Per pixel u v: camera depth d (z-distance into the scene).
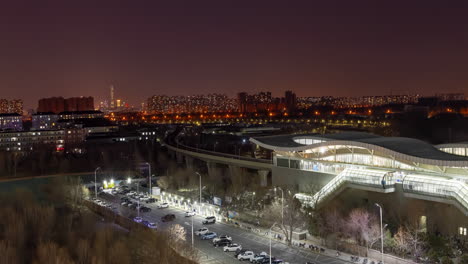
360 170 126.50
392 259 99.56
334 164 139.75
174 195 180.00
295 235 117.62
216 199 159.88
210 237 121.00
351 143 133.12
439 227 112.25
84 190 181.00
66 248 112.62
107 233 116.88
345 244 110.88
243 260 103.38
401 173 120.31
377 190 120.00
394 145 127.62
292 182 153.12
